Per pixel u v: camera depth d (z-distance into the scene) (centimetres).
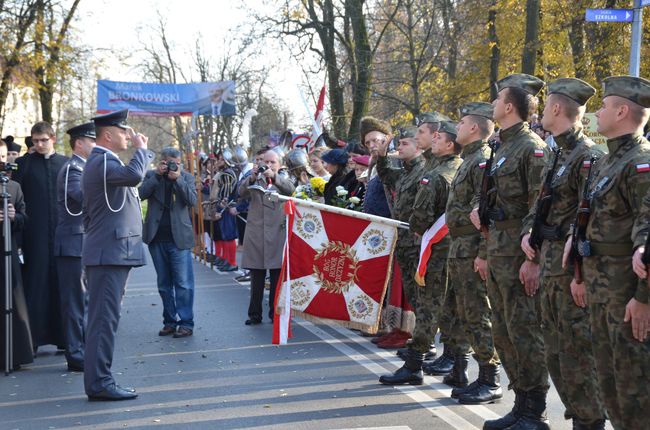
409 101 2469
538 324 486
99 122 598
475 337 558
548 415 543
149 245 863
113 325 604
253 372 680
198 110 2092
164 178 861
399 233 716
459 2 2142
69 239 705
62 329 769
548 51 1972
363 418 535
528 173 476
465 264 549
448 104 2275
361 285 723
